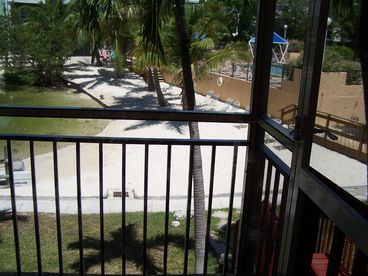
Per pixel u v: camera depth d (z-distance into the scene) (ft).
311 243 4.48
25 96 13.65
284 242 4.73
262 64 5.62
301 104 4.25
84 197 22.08
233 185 6.24
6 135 5.59
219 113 5.66
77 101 16.69
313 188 3.95
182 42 18.69
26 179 21.35
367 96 3.33
